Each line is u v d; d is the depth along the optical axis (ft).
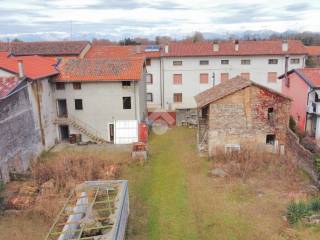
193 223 54.85
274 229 51.52
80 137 102.12
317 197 59.41
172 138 105.29
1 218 56.85
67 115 101.86
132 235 52.06
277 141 83.82
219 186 67.41
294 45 137.49
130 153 89.81
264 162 77.41
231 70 135.33
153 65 137.80
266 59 134.10
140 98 104.94
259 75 135.95
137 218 57.00
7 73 84.07
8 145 71.77
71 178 69.36
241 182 68.44
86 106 100.89
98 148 95.66
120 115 101.45
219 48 135.64
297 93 96.22
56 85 99.35
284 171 72.23
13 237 51.85
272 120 82.64
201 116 92.17
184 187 67.87
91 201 53.26
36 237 51.90
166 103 139.44
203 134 92.27
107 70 100.99
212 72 135.64
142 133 100.48
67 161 77.92
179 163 82.12
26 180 71.10
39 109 89.10
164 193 65.82
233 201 61.00
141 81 107.14
